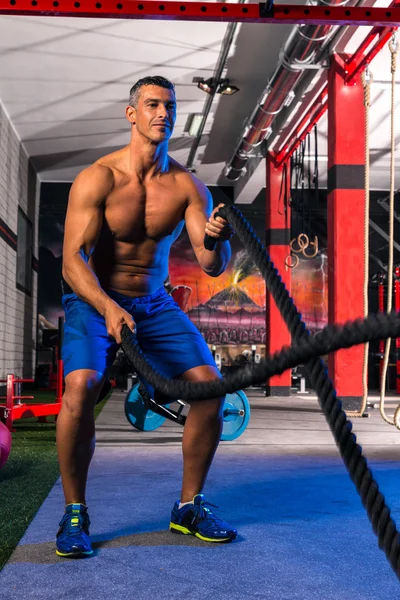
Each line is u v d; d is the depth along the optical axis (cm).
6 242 1093
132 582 174
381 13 557
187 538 219
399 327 50
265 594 165
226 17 531
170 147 1248
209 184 1512
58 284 1494
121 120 1112
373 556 200
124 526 234
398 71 877
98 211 211
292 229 1508
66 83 960
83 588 169
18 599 160
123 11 517
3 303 1072
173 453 439
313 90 861
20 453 435
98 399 214
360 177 758
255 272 1513
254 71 918
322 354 57
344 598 163
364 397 721
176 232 230
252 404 959
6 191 1089
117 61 888
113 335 175
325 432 582
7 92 992
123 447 471
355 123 760
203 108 1049
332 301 759
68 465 206
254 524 241
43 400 953
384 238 1512
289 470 368
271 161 1166
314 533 228
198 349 221
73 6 511
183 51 857
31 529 232
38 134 1180
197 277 1506
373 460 416
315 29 671
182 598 162
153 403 405
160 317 224
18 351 1232
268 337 1174
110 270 222
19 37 820
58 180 1499
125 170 217
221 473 357
